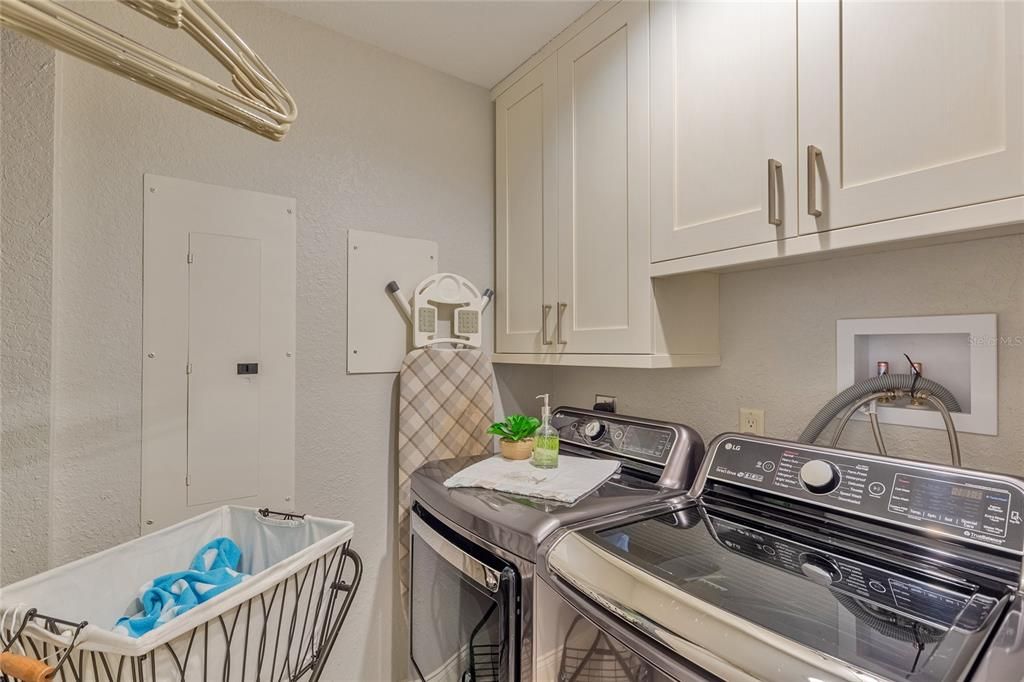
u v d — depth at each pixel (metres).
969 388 1.01
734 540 0.90
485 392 1.82
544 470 1.31
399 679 1.65
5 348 1.06
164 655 0.67
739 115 1.05
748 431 1.39
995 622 0.61
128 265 1.25
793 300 1.30
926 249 1.06
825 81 0.91
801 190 0.94
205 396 1.35
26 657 0.58
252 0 1.43
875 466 0.91
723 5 1.09
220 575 0.94
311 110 1.53
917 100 0.80
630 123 1.32
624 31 1.34
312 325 1.53
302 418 1.51
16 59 1.07
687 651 0.62
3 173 1.06
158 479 1.28
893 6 0.83
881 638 0.58
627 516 1.03
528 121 1.72
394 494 1.67
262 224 1.44
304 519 1.08
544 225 1.64
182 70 0.54
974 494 0.79
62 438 1.16
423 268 1.76
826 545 0.87
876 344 1.16
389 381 1.67
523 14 1.49
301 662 0.89
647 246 1.27
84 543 1.18
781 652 0.56
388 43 1.64
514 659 0.92
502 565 0.98
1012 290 0.95
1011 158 0.70
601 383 1.86
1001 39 0.71
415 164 1.75
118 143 1.24
